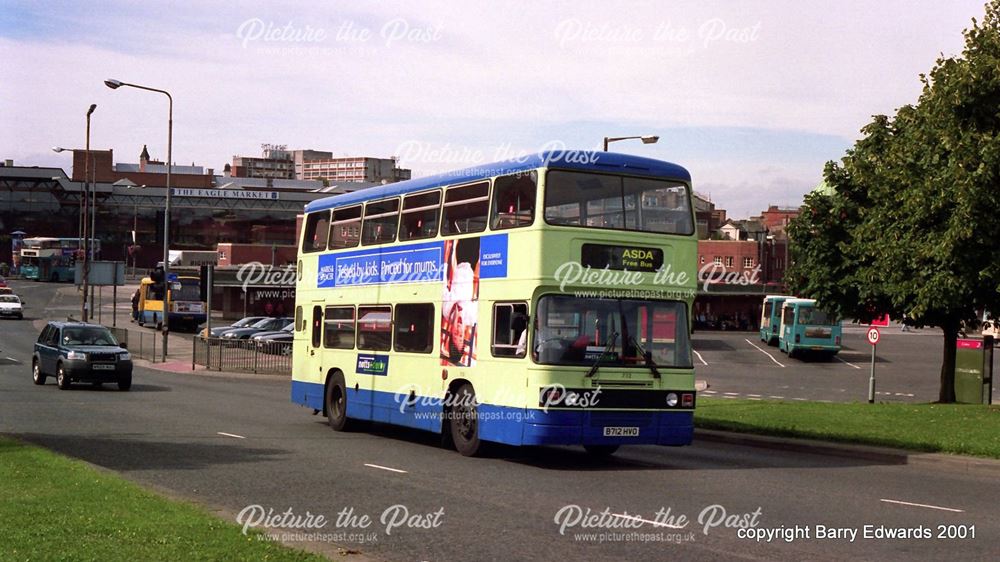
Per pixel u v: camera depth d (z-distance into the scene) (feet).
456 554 31.58
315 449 60.85
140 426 72.84
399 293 66.74
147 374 149.28
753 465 57.06
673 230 57.16
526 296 54.44
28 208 463.42
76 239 422.82
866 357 216.74
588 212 55.26
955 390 107.76
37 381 118.62
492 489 45.55
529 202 55.06
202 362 160.66
